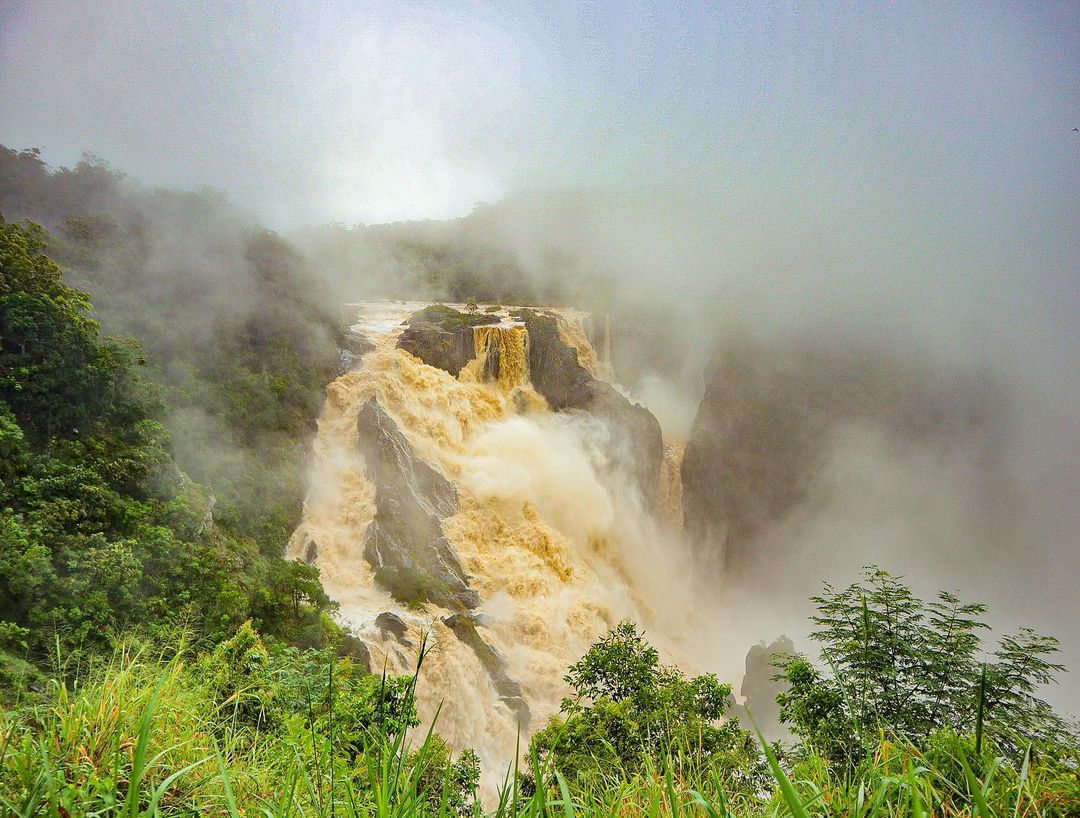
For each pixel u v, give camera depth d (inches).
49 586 879.7
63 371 1252.5
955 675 483.8
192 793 162.7
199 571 1125.7
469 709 1494.8
